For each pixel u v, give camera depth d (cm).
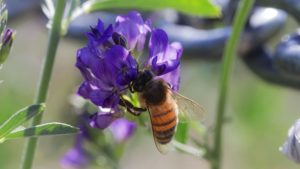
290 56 14
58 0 14
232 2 16
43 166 29
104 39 12
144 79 13
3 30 13
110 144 18
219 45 15
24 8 18
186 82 30
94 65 12
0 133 12
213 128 15
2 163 29
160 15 16
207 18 16
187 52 16
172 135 14
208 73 30
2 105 31
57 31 14
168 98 13
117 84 13
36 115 12
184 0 15
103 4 14
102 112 13
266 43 16
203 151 15
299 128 13
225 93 15
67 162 19
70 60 31
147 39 15
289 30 18
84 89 13
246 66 16
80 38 16
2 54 12
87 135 18
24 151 13
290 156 13
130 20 13
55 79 30
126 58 13
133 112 13
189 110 14
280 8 15
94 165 18
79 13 14
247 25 16
